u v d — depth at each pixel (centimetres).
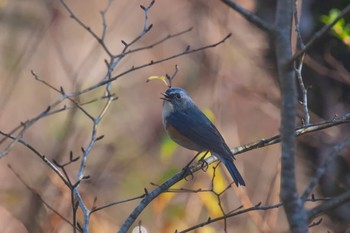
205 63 1375
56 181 1232
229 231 1316
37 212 1192
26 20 1656
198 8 1419
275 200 1102
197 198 1208
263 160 1466
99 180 1430
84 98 1606
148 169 1551
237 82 1321
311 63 1041
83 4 1905
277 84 1256
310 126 739
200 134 951
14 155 1490
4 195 1286
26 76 1697
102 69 1700
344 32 956
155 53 1742
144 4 1831
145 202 708
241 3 1284
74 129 1420
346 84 1061
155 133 1655
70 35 1812
